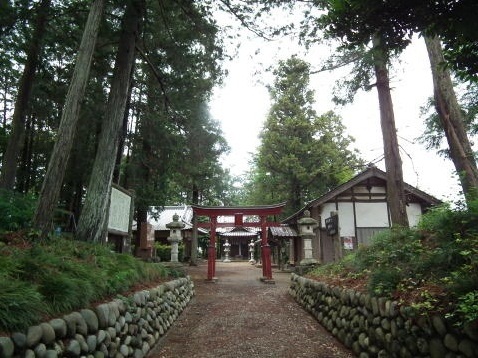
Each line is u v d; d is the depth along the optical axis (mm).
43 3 10031
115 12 10180
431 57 8469
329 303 7035
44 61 11750
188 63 11602
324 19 3154
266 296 11320
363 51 9445
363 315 5227
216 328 7406
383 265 5793
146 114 14453
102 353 3748
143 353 5199
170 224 16047
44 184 6133
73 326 3260
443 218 5453
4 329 2570
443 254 4488
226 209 15867
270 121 27531
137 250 15781
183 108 13359
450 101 8094
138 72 14633
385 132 10000
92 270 4820
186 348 6082
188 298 10023
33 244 5141
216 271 20922
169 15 10984
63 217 11734
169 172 16719
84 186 16125
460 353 3211
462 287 3516
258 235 34625
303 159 27078
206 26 10555
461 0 2752
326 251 18328
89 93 13023
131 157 15781
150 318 5914
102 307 3965
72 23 10938
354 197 18984
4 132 14914
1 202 5957
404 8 2916
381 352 4504
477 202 5156
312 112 27812
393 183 9664
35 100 12898
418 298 3971
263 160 27375
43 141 16453
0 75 14172
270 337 6656
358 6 2922
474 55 3139
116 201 9203
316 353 5676
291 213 27844
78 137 14055
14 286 2961
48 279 3602
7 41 10438
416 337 3781
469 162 7629
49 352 2785
